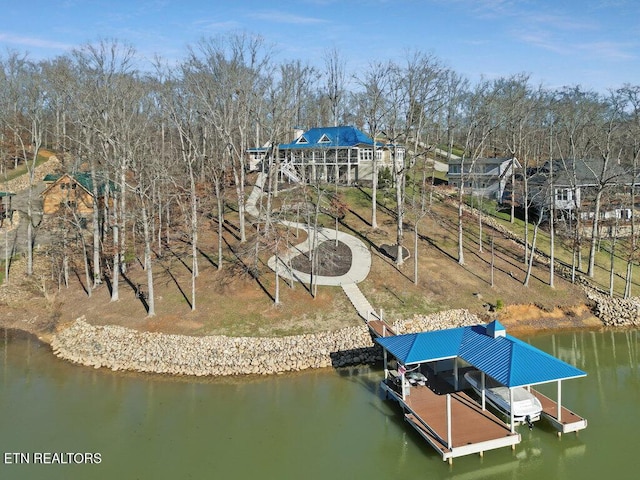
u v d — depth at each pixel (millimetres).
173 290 37812
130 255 43844
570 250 50031
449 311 36938
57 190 55312
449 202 60656
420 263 43250
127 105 43188
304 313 34938
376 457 20984
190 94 52781
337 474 19844
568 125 63844
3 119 63312
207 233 48656
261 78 54062
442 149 99312
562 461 20234
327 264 41969
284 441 22438
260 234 42688
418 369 27781
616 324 38031
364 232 49094
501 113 65000
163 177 43500
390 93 50156
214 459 21062
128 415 24984
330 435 22844
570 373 21609
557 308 39312
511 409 20922
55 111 70000
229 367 29891
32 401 26422
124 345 32031
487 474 19609
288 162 63844
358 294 37594
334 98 74625
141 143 43969
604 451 20906
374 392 27062
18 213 56094
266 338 32062
